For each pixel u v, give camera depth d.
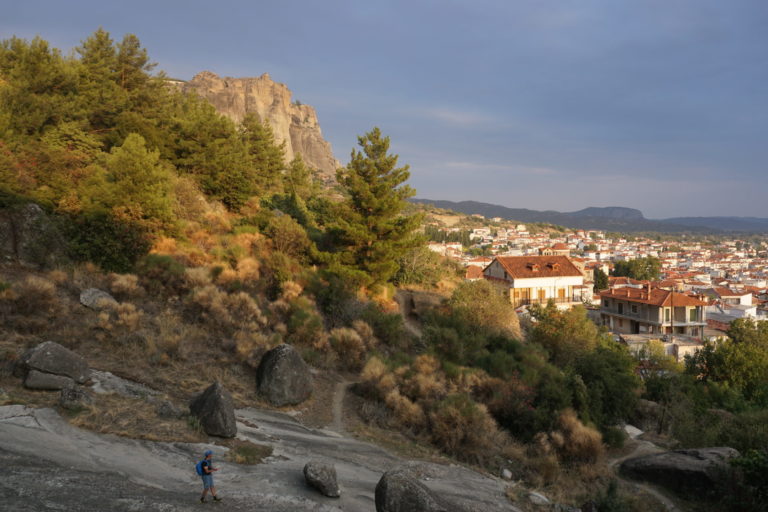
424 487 8.26
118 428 10.23
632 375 25.39
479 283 34.91
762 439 16.58
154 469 8.89
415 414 16.27
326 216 44.22
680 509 13.05
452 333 25.61
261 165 54.41
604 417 19.81
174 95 55.16
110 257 20.53
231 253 25.94
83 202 21.27
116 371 13.59
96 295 17.25
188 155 36.00
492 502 11.28
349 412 16.66
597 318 68.94
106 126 33.28
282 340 20.34
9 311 14.54
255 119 58.59
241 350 17.33
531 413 17.44
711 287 100.88
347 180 30.48
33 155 22.30
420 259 40.50
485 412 16.66
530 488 13.49
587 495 13.49
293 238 30.28
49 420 9.69
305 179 66.88
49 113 26.20
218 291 21.05
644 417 23.12
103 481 7.79
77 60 34.75
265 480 9.44
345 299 26.73
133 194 22.56
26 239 18.92
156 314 18.14
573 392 19.94
